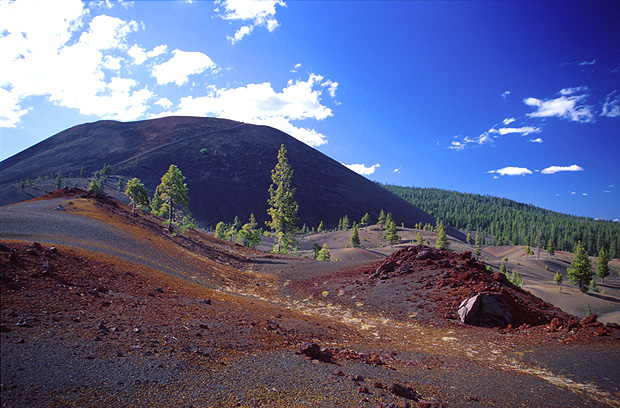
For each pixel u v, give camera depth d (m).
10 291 9.95
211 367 8.38
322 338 14.09
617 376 10.88
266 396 7.18
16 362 6.48
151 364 7.79
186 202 50.16
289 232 74.25
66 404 5.65
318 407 6.94
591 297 97.88
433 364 12.07
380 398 7.80
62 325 8.78
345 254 115.38
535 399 9.09
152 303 13.38
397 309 22.48
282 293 29.56
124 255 23.19
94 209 41.50
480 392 9.31
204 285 24.08
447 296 22.77
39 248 15.04
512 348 15.00
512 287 25.47
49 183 197.25
